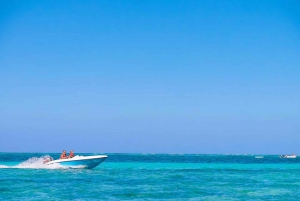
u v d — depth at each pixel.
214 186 26.64
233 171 42.72
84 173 35.94
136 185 26.69
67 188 24.77
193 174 37.12
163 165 58.03
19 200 20.16
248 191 24.31
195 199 21.05
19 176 32.12
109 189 24.48
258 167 53.66
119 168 47.22
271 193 23.55
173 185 26.89
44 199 20.52
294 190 24.94
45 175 33.19
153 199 20.92
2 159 99.88
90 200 20.36
